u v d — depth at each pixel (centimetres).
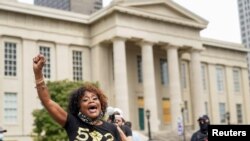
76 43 5916
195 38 6388
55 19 5766
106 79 5866
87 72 5981
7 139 5188
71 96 480
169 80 6078
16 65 5434
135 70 6297
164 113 6544
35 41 5588
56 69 5719
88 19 6000
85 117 470
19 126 5341
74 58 5919
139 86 6297
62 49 5797
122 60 5497
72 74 5856
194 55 6397
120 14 5572
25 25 5519
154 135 5412
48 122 4094
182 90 6944
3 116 5219
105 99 489
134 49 6341
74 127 464
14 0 5578
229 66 7931
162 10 6019
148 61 5747
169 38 6050
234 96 7925
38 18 5641
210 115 7450
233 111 7825
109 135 465
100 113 479
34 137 4312
